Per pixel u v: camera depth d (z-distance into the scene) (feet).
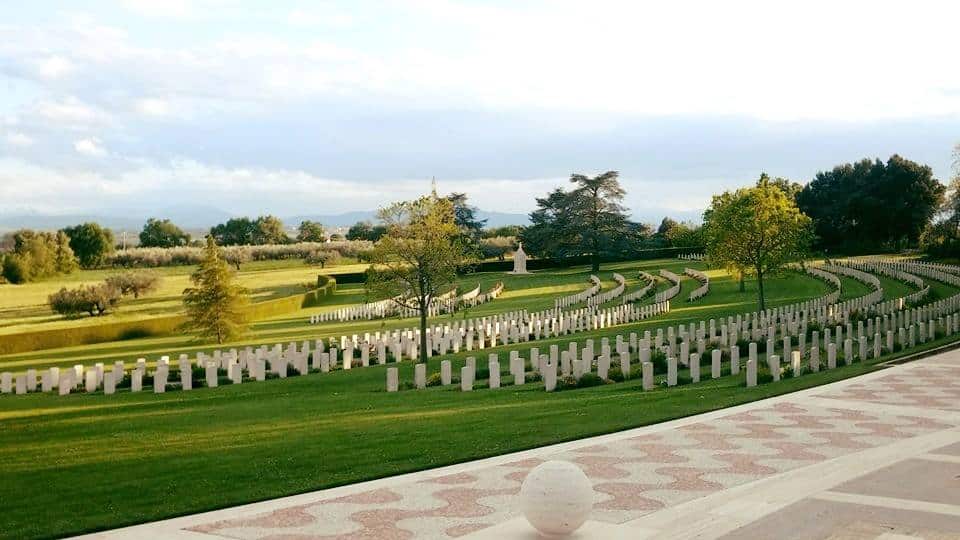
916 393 84.48
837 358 114.42
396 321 218.38
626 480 51.26
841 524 42.50
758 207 198.49
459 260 140.36
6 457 67.56
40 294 331.77
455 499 47.75
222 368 134.31
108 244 451.53
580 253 412.98
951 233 348.18
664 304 199.62
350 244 525.34
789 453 58.34
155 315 267.59
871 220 423.23
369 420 77.61
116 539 42.27
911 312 147.64
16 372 152.15
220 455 63.52
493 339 147.64
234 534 42.39
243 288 194.49
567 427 68.59
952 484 49.96
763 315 166.30
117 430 80.07
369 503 47.37
